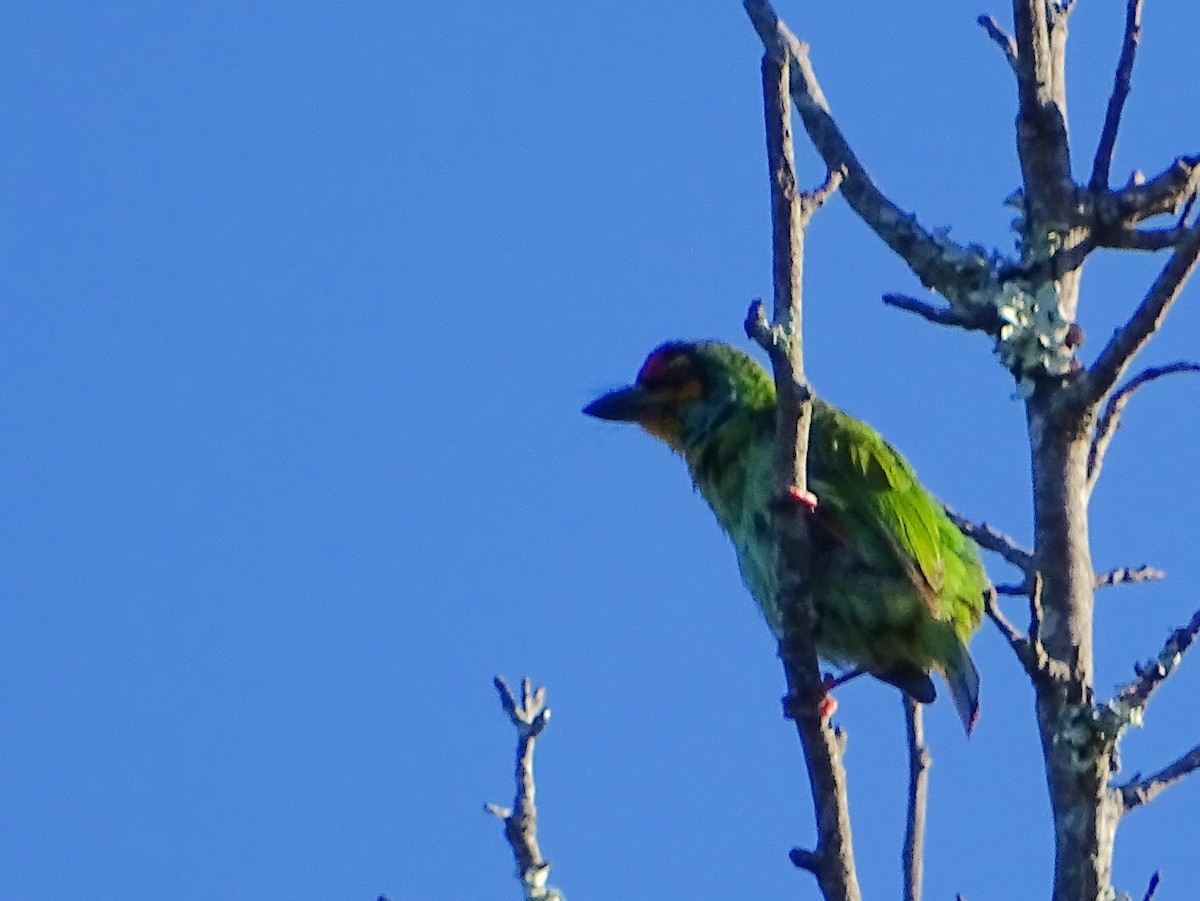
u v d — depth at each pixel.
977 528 10.05
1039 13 9.58
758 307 7.96
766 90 7.72
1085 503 8.79
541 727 7.98
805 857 7.90
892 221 10.09
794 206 7.75
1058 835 7.89
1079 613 8.45
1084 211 9.45
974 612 12.26
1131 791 8.04
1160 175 9.50
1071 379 9.10
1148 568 9.49
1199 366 9.02
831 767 8.05
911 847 8.73
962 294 9.68
